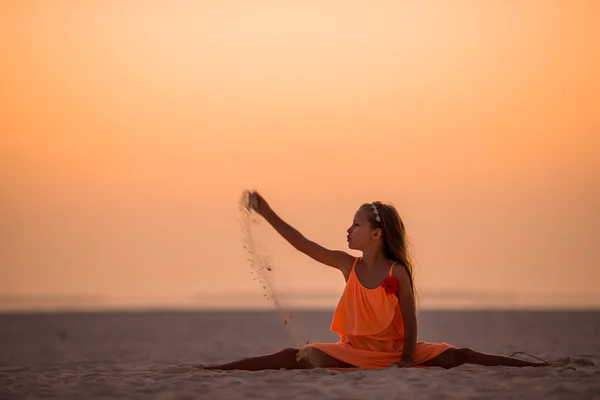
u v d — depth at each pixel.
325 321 27.64
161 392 6.02
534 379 6.20
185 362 11.29
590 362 7.44
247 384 6.12
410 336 6.80
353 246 6.96
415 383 5.97
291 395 5.68
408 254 7.06
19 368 9.17
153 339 19.53
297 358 7.03
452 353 7.09
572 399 5.51
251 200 7.16
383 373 6.41
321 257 7.12
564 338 18.16
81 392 6.09
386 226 6.93
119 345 17.20
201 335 21.22
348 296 6.98
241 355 13.23
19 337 20.72
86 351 15.00
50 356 13.42
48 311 40.41
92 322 28.81
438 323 26.67
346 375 6.42
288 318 7.21
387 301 6.79
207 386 6.09
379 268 6.93
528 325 25.08
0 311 40.34
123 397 5.88
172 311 39.81
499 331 21.81
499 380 6.18
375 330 6.83
